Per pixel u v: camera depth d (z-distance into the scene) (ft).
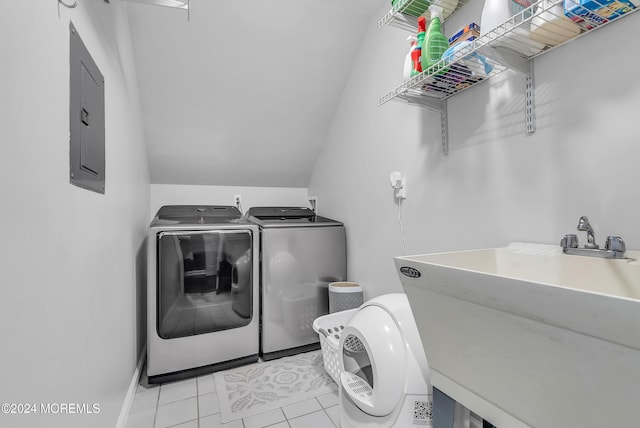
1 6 1.90
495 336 2.28
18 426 2.01
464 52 3.65
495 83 4.48
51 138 2.56
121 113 5.32
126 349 5.41
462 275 2.33
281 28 7.11
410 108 6.24
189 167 9.43
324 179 10.11
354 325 4.40
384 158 7.06
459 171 5.12
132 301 6.01
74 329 2.99
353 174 8.36
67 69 2.91
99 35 4.06
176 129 8.36
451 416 2.96
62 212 2.76
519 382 2.22
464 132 5.02
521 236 4.12
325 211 10.03
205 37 6.86
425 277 2.74
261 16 6.81
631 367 1.54
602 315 1.56
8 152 1.96
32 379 2.21
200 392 6.03
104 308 4.03
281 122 9.10
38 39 2.36
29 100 2.22
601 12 2.99
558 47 3.66
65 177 2.82
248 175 10.31
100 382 3.80
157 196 9.57
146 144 8.43
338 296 7.54
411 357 3.78
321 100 8.89
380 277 7.29
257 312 7.54
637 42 2.98
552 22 3.17
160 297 6.46
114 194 4.70
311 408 5.48
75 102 3.10
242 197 10.61
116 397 4.64
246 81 7.86
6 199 1.93
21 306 2.08
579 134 3.46
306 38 7.45
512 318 2.10
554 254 3.34
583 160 3.43
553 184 3.73
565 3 2.95
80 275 3.18
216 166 9.66
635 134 3.00
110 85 4.59
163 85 7.40
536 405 2.15
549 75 3.76
